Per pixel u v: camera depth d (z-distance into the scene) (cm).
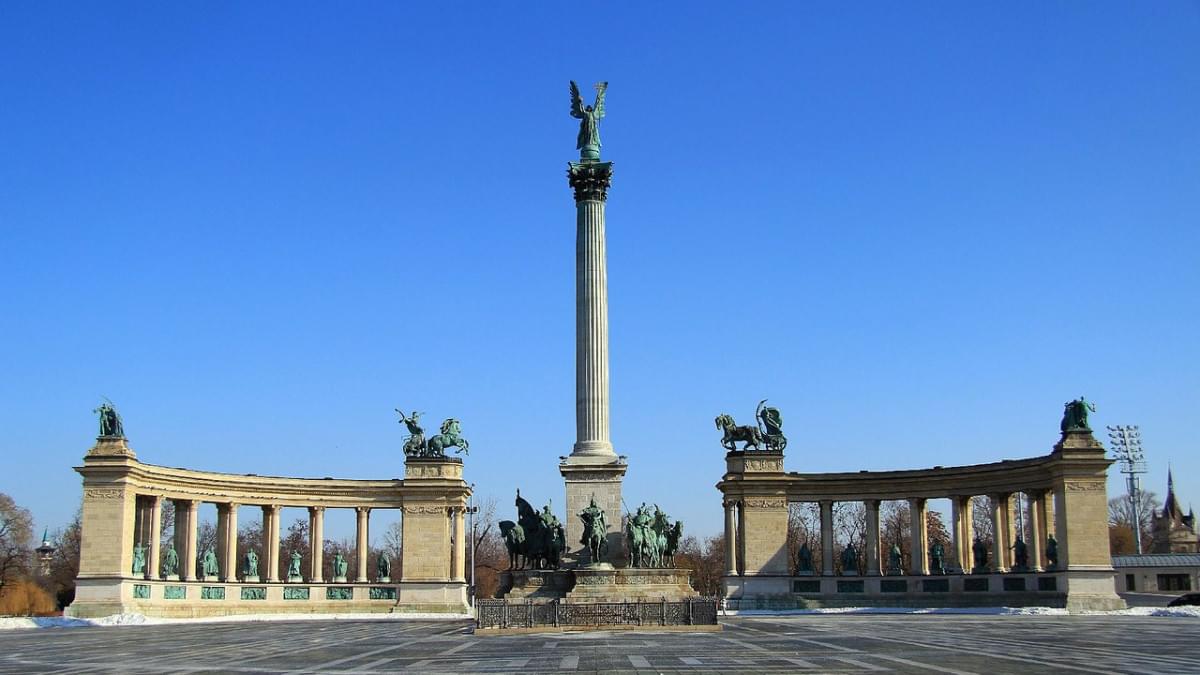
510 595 7725
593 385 8300
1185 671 3800
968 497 11719
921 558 11850
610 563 7969
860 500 12169
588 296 8438
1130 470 18175
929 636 6044
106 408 10431
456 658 4603
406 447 12219
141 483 10588
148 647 5822
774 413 12275
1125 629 6888
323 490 11981
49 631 8081
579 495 8094
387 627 8356
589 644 5366
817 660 4303
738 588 11900
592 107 8919
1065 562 10369
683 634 6241
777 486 12069
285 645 5869
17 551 14638
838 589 11850
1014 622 8044
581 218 8588
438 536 12025
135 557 10412
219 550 11531
